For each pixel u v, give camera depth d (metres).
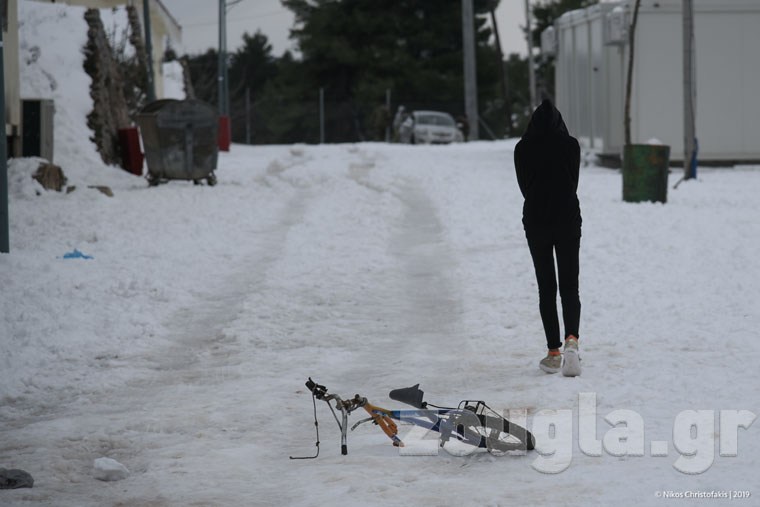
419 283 35.66
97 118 73.00
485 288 33.94
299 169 74.06
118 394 22.83
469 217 51.22
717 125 80.69
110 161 72.94
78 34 78.50
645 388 20.97
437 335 27.95
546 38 100.38
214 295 34.00
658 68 80.31
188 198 58.62
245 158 97.25
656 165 54.53
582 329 27.09
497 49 185.25
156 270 37.25
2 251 39.53
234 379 23.77
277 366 24.92
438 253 41.78
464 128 153.12
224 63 139.00
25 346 26.81
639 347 24.73
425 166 82.50
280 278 36.25
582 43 90.12
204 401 21.78
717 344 24.56
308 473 16.64
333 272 37.50
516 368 23.61
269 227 49.22
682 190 62.12
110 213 51.50
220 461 17.50
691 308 28.66
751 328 26.02
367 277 36.66
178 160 65.44
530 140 22.67
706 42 80.06
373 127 178.25
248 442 18.81
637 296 30.56
